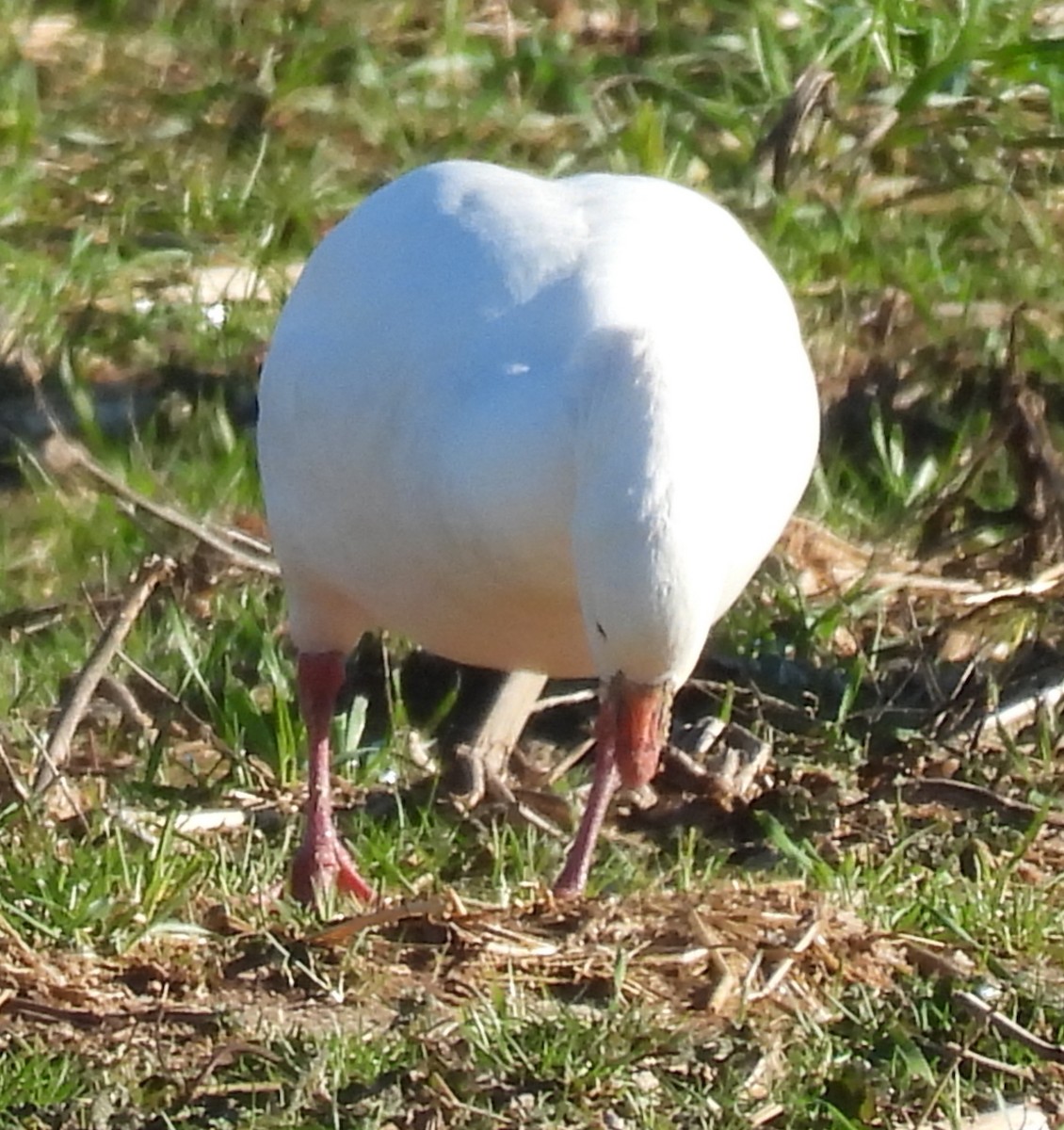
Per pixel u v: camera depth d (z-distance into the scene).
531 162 16.12
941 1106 7.98
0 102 16.44
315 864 9.64
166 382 13.77
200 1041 8.24
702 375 8.21
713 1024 8.37
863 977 8.70
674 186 9.73
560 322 8.66
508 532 8.51
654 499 7.79
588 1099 7.89
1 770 10.27
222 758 10.63
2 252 14.52
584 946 8.78
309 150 16.19
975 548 12.48
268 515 9.77
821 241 14.82
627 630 7.86
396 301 9.05
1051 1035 8.49
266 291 14.61
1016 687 11.23
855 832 10.10
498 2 17.89
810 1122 7.85
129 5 17.97
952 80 16.03
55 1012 8.39
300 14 17.77
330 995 8.52
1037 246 15.16
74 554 12.28
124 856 9.32
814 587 12.20
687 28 17.55
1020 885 9.53
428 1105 7.78
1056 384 13.81
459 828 10.02
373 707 11.31
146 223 15.27
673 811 10.25
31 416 13.38
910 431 13.59
